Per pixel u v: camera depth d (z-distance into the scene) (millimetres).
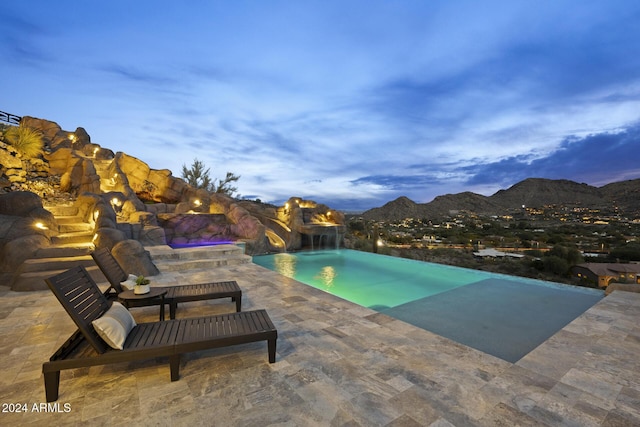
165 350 2824
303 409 2510
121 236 8047
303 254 16391
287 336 4031
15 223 7625
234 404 2572
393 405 2574
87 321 2885
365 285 9820
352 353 3559
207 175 25141
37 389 2748
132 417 2385
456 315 5883
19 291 5953
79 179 13977
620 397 2744
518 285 8508
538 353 3627
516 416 2455
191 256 9625
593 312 5105
